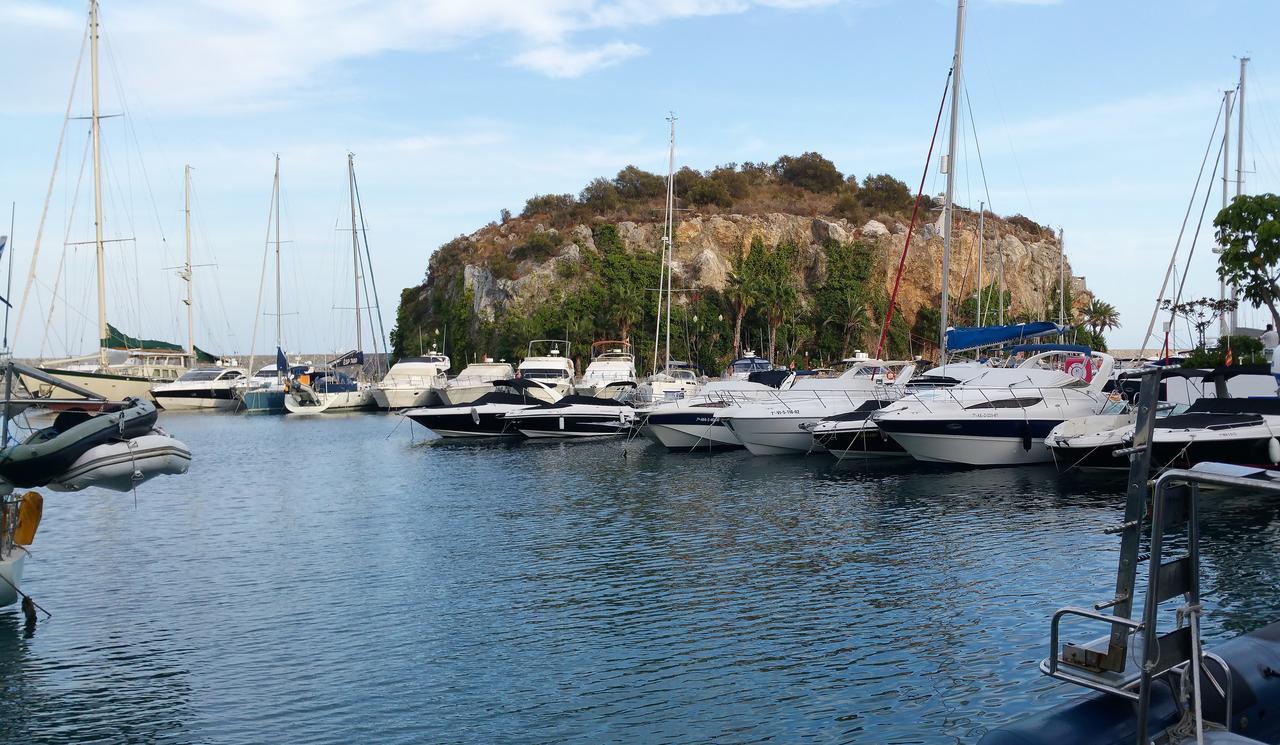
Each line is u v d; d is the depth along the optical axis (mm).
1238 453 20609
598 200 93500
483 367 55219
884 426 26812
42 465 12805
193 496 26375
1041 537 17484
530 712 10273
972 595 13906
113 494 26781
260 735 9891
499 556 17609
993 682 10617
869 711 9992
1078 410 26344
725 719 9930
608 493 25172
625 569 16297
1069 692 10219
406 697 10773
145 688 11219
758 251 84688
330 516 22625
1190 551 5594
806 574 15508
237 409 68562
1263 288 28719
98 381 57000
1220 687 5855
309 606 14516
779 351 78688
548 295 78938
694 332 77000
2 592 13523
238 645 12711
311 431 50000
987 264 86188
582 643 12414
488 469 31562
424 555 17906
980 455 26406
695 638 12461
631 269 80750
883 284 86500
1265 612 12602
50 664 12094
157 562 17859
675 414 34781
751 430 31609
